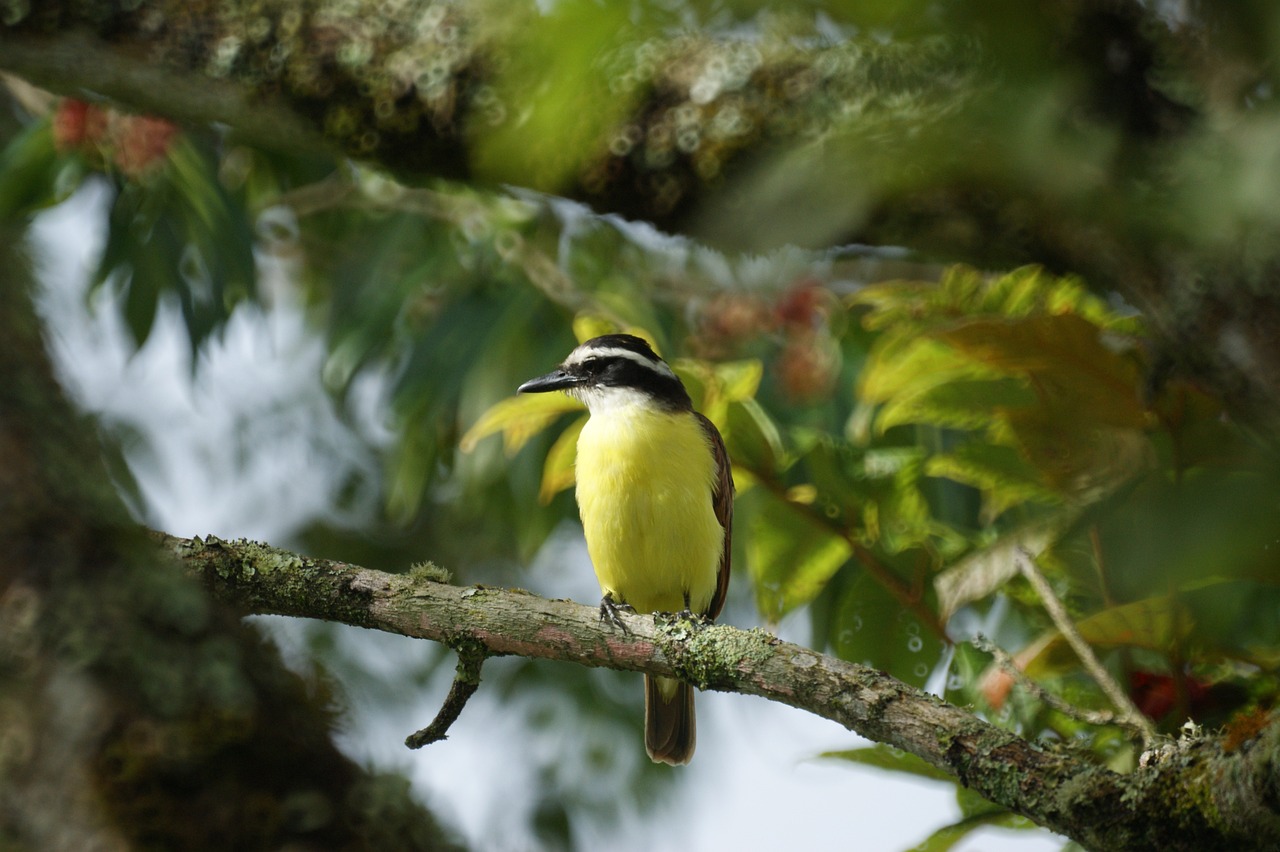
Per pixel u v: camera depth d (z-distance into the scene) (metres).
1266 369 4.40
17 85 13.35
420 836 5.12
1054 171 3.71
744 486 9.49
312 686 5.42
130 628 5.15
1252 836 5.05
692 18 3.23
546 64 3.75
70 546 5.31
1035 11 3.35
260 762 5.02
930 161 3.77
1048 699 6.59
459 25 6.93
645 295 14.21
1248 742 5.16
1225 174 3.64
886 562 9.20
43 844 4.79
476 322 13.82
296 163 15.38
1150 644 7.16
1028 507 8.30
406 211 14.58
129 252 13.80
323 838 4.90
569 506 13.56
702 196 5.85
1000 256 5.07
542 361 13.58
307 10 7.34
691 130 5.72
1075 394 6.68
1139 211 3.84
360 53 7.15
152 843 4.79
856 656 9.23
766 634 7.40
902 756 7.55
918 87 3.72
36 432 5.50
